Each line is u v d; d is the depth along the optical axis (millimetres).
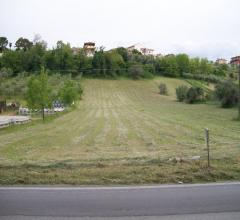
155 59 149625
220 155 13367
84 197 7832
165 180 9375
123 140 24438
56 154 17359
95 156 15867
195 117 48562
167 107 75375
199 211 6859
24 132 30094
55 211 6852
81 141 23891
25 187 8680
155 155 15508
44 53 129625
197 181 9438
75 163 11797
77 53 137125
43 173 9969
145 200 7613
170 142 22938
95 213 6738
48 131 30984
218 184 9047
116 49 149625
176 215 6621
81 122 41656
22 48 152625
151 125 36875
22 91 81062
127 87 117750
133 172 10125
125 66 136250
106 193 8164
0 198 7742
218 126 34938
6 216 6547
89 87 114000
